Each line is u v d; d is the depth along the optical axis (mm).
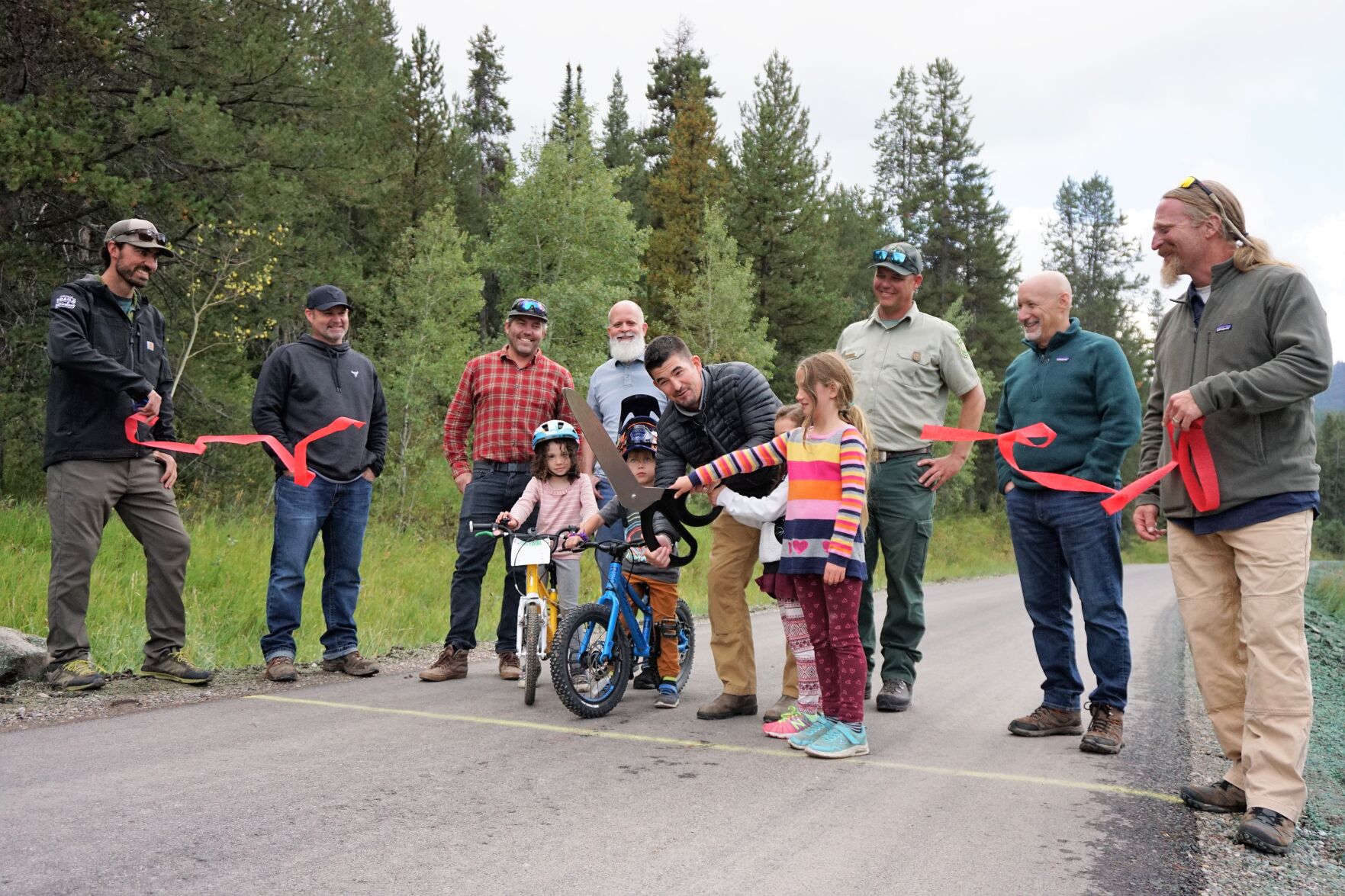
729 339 27438
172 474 5324
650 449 5152
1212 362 3348
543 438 5512
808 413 4152
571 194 24812
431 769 3621
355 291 15898
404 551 11172
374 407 6109
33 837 2785
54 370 4961
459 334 20406
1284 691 3070
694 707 5090
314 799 3205
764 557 4414
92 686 4875
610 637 4750
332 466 5691
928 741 4324
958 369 5250
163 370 5391
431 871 2609
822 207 34625
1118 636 4203
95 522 4996
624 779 3561
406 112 26516
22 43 11414
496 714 4688
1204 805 3354
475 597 5844
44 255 11641
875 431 5207
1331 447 104625
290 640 5609
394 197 23297
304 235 15117
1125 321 63469
